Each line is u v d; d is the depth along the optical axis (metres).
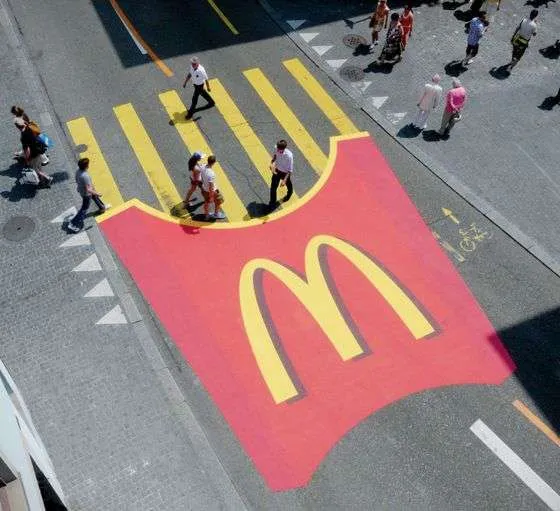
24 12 20.44
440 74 19.44
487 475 11.55
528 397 12.60
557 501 11.34
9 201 15.31
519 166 17.00
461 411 12.34
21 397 11.30
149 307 13.57
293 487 11.27
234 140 17.14
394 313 13.79
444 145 17.39
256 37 20.25
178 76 18.75
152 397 12.22
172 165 16.39
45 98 17.81
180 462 11.42
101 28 20.05
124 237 14.77
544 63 20.17
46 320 13.23
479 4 21.23
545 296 14.30
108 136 16.95
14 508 6.76
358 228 15.34
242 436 11.83
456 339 13.45
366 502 11.16
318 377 12.71
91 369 12.55
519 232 15.45
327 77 19.12
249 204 15.68
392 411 12.29
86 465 11.30
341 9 21.55
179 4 21.16
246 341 13.14
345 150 17.12
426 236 15.29
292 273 14.34
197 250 14.64
